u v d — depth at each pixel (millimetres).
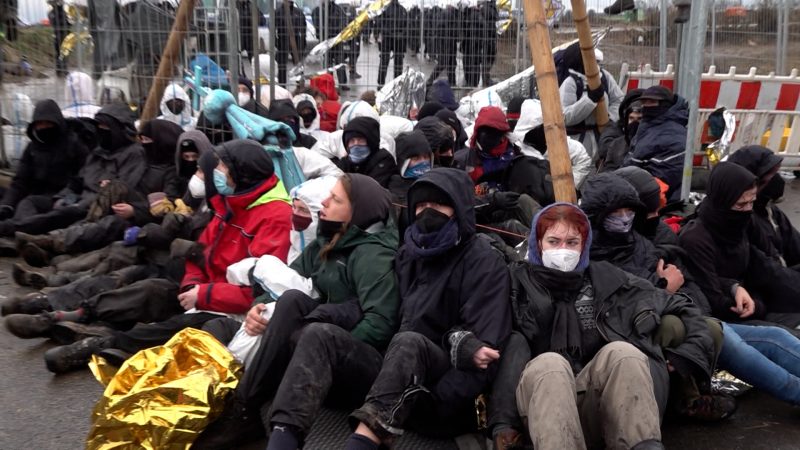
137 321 4598
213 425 3578
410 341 3305
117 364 4059
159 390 3398
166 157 6152
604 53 10273
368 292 3738
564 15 10352
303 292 3770
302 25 11289
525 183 5648
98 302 4605
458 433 3676
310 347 3324
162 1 7148
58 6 7461
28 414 3934
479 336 3420
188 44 6648
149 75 7176
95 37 7340
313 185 4289
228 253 4512
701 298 4188
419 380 3285
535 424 2986
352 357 3438
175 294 4605
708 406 3764
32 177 6836
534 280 3574
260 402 3646
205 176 4516
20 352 4699
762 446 3611
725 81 8797
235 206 4492
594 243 4086
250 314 3768
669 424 3836
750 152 4727
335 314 3658
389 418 3143
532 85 9875
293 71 10883
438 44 11156
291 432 3188
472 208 3590
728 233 4305
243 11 10266
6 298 5406
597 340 3500
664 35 9859
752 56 11641
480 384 3443
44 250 5777
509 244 5031
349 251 3916
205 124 6105
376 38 11273
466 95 11008
